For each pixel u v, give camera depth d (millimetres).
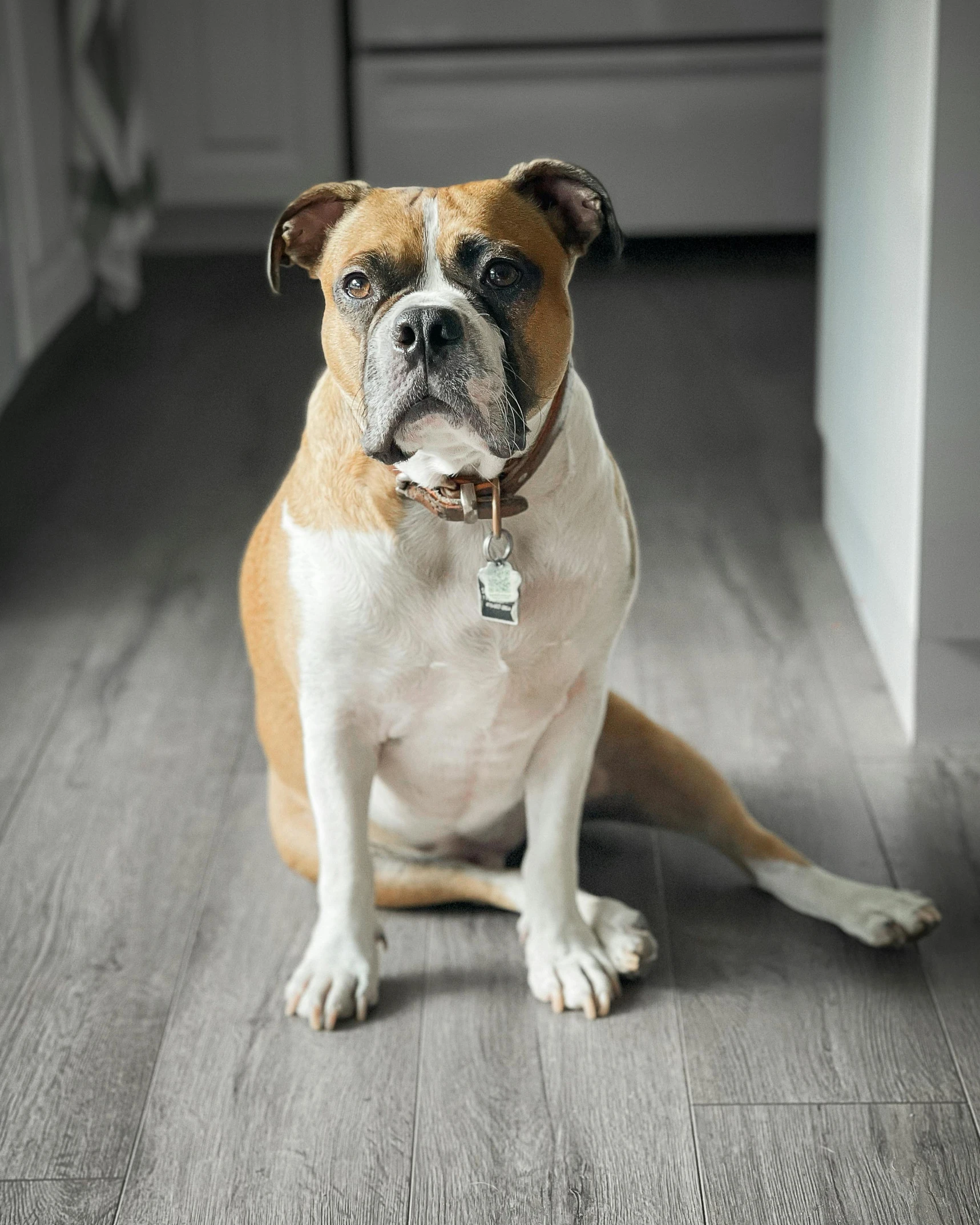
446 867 1817
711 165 4543
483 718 1615
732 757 2186
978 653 2154
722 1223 1376
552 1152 1467
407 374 1299
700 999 1683
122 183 3939
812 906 1805
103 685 2436
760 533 2939
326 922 1674
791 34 4383
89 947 1800
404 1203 1411
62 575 2824
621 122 4492
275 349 4020
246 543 2945
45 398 3713
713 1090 1544
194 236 4871
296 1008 1659
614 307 4293
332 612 1529
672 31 4379
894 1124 1490
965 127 1888
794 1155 1453
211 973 1749
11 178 3416
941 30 1862
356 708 1602
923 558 2078
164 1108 1539
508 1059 1594
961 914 1825
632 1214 1390
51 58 3764
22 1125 1520
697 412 3539
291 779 1796
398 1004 1687
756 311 4215
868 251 2371
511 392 1344
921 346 1986
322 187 1437
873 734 2238
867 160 2363
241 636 2598
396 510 1478
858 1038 1614
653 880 1917
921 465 2031
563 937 1688
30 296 3592
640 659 2479
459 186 1399
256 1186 1436
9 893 1904
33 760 2219
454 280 1340
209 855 1985
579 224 1456
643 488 3154
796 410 3531
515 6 4363
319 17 4461
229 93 4551
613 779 1895
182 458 3344
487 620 1523
